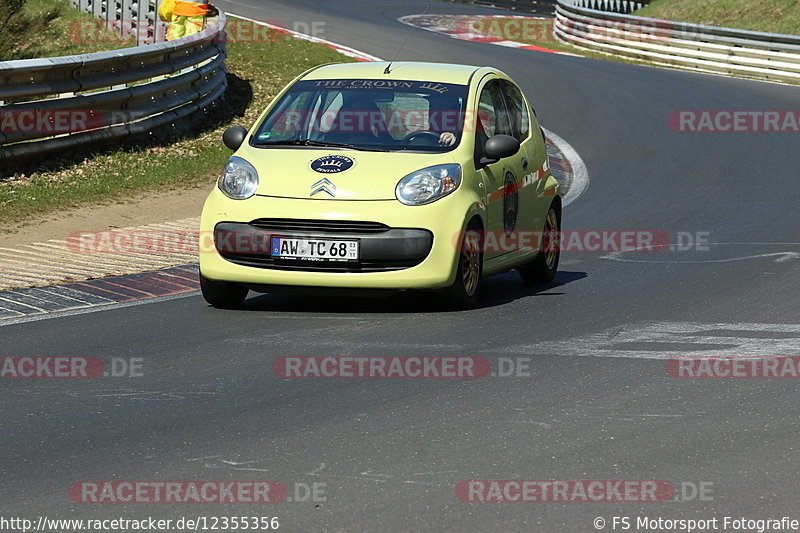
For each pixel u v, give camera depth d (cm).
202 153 5212
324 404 2011
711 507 1544
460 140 2858
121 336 2517
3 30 6125
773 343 2478
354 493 1584
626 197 4878
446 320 2689
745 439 1823
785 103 7431
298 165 2764
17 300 2850
